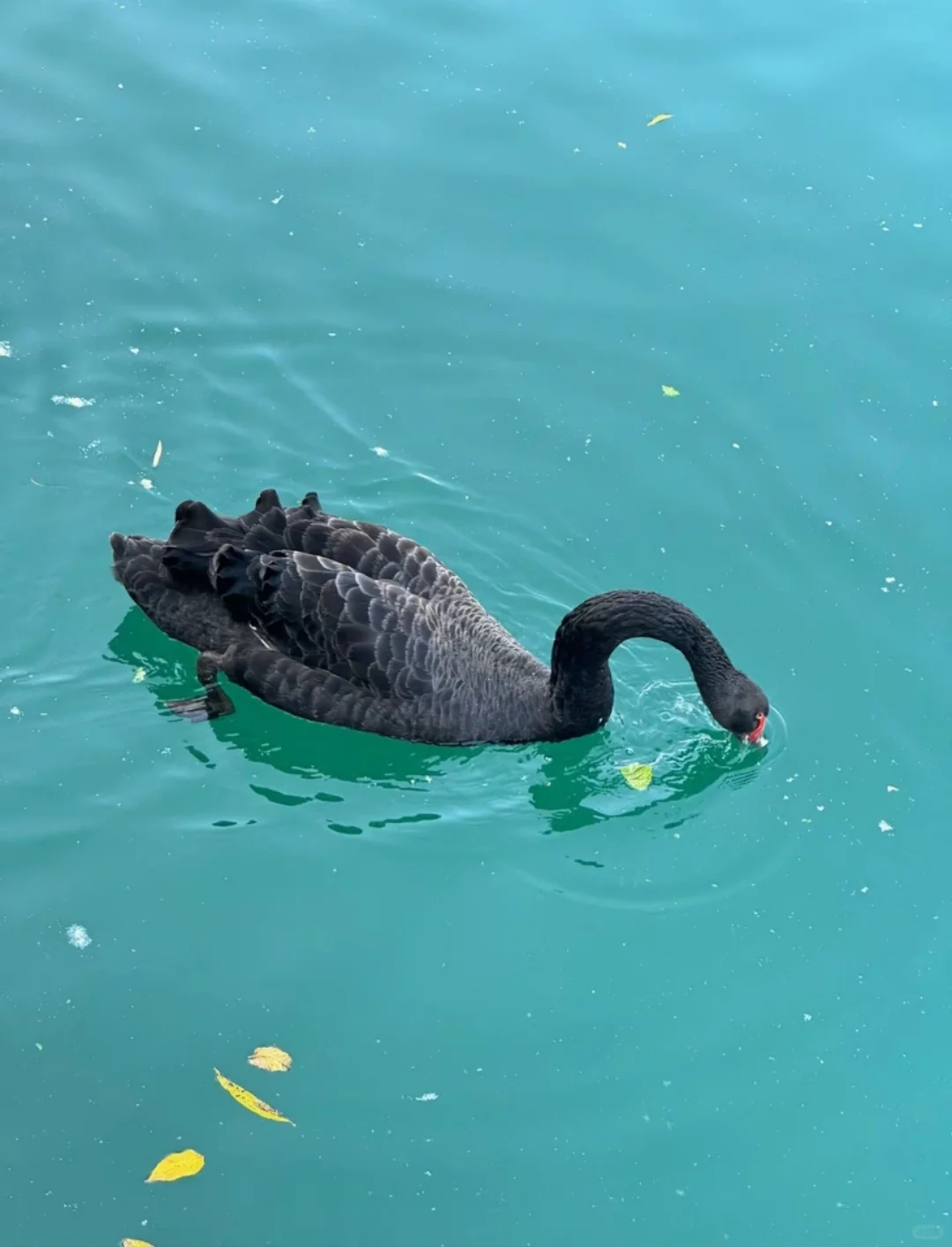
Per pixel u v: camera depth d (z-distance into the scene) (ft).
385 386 9.29
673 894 7.43
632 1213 6.42
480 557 8.62
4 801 7.53
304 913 7.26
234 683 7.98
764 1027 6.98
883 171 10.37
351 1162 6.48
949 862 7.54
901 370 9.37
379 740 7.84
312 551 7.90
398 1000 6.98
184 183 10.10
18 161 10.11
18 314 9.36
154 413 9.04
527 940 7.23
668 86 10.84
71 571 8.34
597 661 7.68
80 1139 6.48
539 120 10.59
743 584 8.50
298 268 9.73
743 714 7.66
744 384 9.31
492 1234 6.33
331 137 10.42
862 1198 6.50
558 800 7.79
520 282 9.75
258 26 11.12
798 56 11.08
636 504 8.82
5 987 6.91
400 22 11.19
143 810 7.57
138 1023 6.83
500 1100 6.70
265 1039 6.81
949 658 8.23
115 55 10.83
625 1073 6.81
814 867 7.53
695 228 10.03
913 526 8.72
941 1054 6.93
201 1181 6.39
